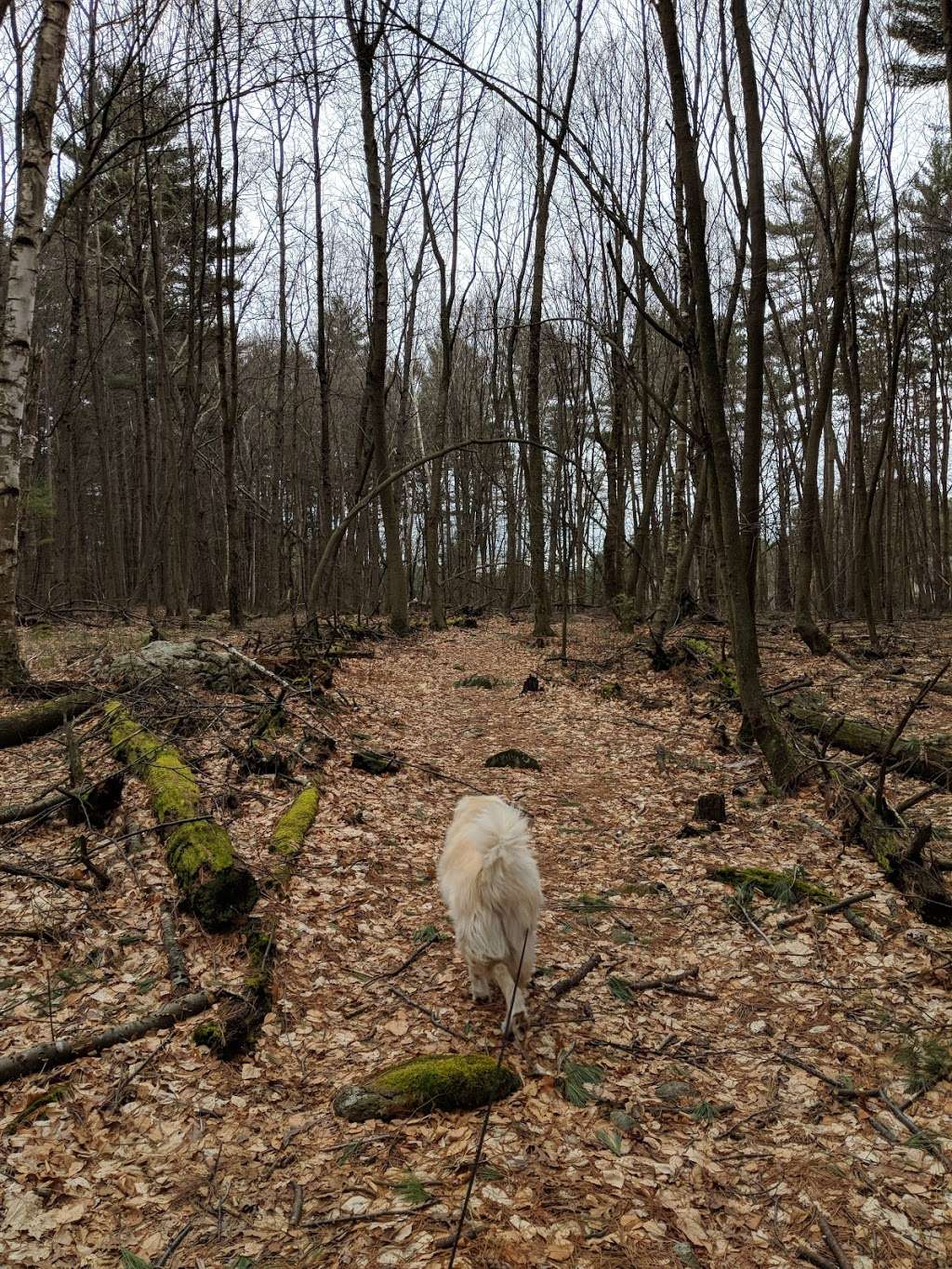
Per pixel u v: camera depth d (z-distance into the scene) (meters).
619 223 8.07
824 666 14.12
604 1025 4.69
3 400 9.75
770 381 27.09
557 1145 3.70
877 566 26.45
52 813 6.64
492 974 4.68
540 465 19.59
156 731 8.38
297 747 8.99
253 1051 4.30
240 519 35.12
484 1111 3.93
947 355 28.77
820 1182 3.49
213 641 10.86
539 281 18.81
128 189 22.28
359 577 28.47
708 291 8.29
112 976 4.81
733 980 5.20
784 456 29.81
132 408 35.12
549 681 14.98
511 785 9.31
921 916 5.71
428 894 6.40
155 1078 4.04
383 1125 3.80
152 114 19.86
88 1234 3.16
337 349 34.97
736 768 9.45
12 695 9.55
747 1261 3.11
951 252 22.92
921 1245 3.15
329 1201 3.36
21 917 5.27
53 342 31.86
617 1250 3.13
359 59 9.35
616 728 11.77
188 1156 3.59
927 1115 3.88
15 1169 3.41
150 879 5.77
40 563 26.08
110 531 27.94
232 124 19.42
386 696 13.42
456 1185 3.44
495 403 32.25
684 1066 4.33
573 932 5.84
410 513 36.34
